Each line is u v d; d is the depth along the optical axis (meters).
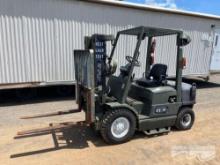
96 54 4.31
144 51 8.41
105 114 4.20
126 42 8.04
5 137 4.55
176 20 9.01
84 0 7.05
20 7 6.31
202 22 9.74
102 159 3.82
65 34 7.05
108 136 4.22
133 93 4.98
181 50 4.60
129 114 4.32
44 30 6.73
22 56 6.58
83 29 7.27
